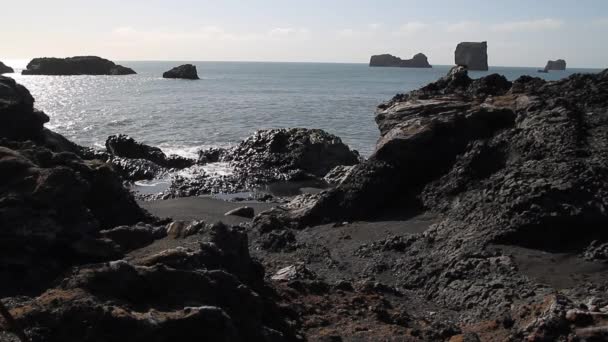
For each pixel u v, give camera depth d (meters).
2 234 10.05
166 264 9.70
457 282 14.98
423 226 19.30
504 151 19.92
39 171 11.22
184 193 29.34
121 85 138.38
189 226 11.98
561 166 17.23
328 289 14.28
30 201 10.57
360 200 21.52
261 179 32.91
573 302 12.04
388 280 16.44
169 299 9.00
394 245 18.05
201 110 71.56
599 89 21.12
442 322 13.04
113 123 57.38
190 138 49.16
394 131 22.39
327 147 36.38
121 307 8.28
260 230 20.80
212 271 9.75
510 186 17.41
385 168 21.62
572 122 19.14
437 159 21.47
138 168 33.50
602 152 17.55
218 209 25.17
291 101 87.94
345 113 69.50
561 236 15.89
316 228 21.34
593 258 14.94
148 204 26.05
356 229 20.36
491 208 17.44
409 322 12.83
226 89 121.31
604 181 16.34
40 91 112.62
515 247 16.05
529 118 20.19
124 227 11.72
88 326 7.75
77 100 88.69
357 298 13.56
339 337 11.22
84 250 10.32
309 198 24.30
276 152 37.25
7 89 25.02
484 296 14.02
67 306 7.91
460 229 17.48
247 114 67.44
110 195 15.39
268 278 14.80
